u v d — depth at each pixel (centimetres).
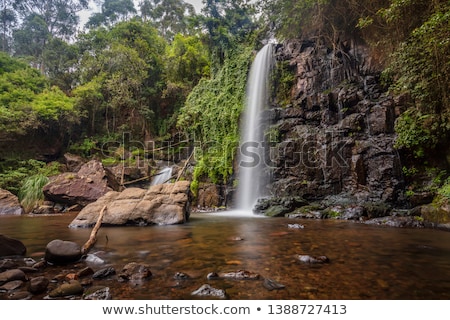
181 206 876
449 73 716
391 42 957
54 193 1359
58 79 2566
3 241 425
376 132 1146
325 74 1484
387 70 855
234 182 1478
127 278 316
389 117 1131
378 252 452
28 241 571
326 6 1224
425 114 881
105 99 2223
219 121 1714
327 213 979
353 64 1397
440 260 401
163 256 429
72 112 2011
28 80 2253
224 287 290
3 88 2031
